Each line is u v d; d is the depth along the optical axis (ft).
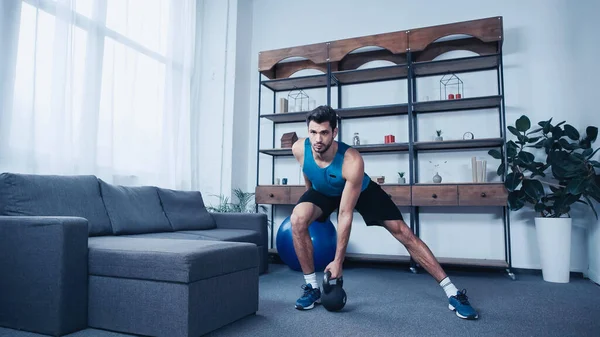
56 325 5.25
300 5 14.32
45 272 5.37
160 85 11.75
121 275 5.42
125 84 10.43
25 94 7.79
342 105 13.30
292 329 5.74
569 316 6.50
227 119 13.52
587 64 9.98
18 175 6.77
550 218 9.73
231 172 13.33
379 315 6.50
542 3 11.37
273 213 13.91
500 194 10.03
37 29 8.00
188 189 12.48
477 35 10.69
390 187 11.00
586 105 10.11
